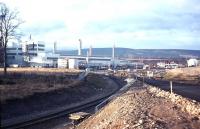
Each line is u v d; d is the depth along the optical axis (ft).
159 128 59.57
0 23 260.62
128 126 64.95
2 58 301.43
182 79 369.09
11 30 264.11
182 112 78.02
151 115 73.61
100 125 82.17
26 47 649.20
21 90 172.45
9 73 306.96
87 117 117.29
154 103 96.27
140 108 85.40
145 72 608.60
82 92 231.50
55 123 127.75
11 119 127.54
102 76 442.50
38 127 118.62
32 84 213.87
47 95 175.94
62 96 190.49
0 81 208.64
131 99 111.86
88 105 181.06
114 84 354.95
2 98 140.05
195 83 287.48
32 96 161.07
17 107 140.36
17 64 636.48
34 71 401.29
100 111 115.55
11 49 636.89
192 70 463.83
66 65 632.38
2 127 111.86
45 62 654.53
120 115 81.00
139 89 201.77
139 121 66.08
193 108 80.38
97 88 286.25
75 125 112.47
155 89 161.07
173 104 92.58
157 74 521.65
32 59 654.12
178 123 64.13
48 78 275.18
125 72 598.34
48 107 161.27
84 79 318.86
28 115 139.03
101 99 212.23
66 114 147.43
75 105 180.24
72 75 365.61
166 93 130.41
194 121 66.44
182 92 165.78
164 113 76.38
